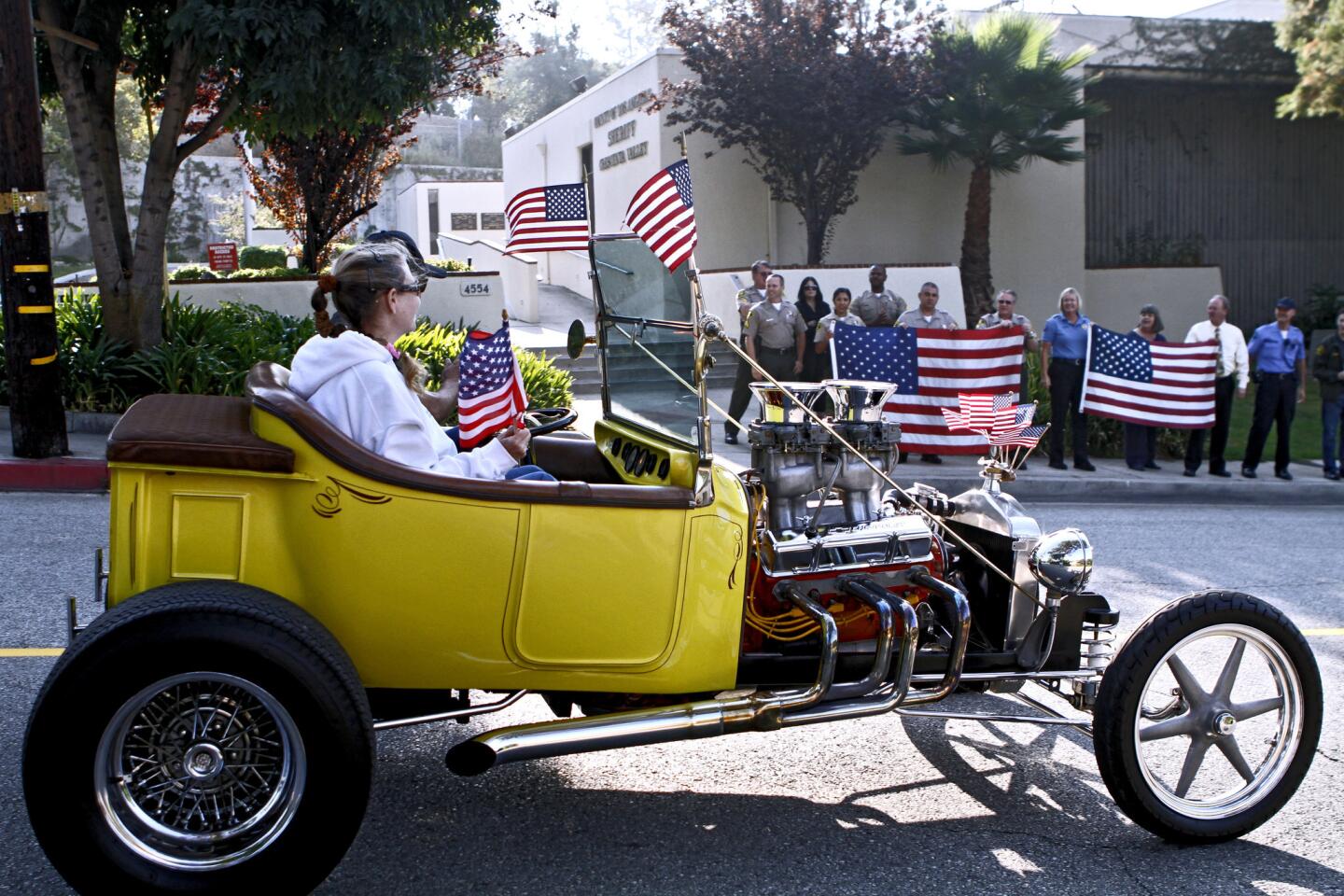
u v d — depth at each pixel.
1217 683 3.87
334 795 2.95
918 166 20.81
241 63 10.30
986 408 4.19
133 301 11.23
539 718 4.79
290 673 2.89
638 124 20.16
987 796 4.18
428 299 15.82
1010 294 11.06
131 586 3.11
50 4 10.48
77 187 37.41
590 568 3.35
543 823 3.85
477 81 17.22
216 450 3.06
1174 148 25.14
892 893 3.44
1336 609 6.86
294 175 17.27
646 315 3.99
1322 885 3.56
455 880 3.46
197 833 3.00
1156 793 3.75
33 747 2.83
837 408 3.84
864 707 3.58
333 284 3.55
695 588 3.46
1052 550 3.87
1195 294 22.41
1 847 3.53
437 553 3.23
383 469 3.16
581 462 4.44
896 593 3.97
